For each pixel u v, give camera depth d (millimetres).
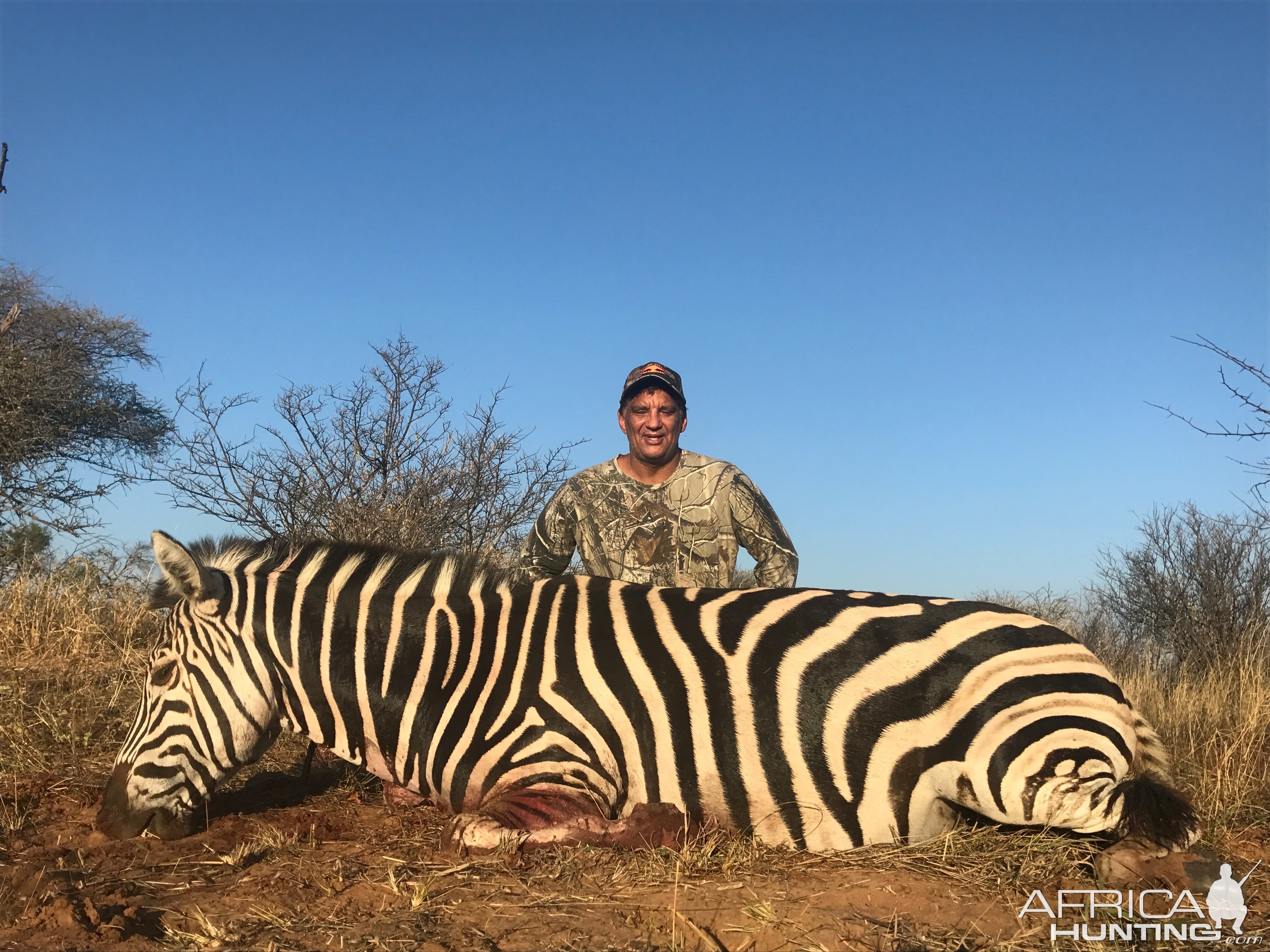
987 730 3211
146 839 3537
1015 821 3182
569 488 5074
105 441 16359
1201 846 3137
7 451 14227
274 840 3459
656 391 4855
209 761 3627
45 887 2912
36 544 12422
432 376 8984
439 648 3623
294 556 3869
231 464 8516
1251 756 4727
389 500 8352
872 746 3299
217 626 3670
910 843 3303
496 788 3369
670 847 3186
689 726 3377
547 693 3441
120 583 7871
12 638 6480
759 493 5051
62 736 4707
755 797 3326
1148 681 6871
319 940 2584
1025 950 2602
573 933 2613
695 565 4914
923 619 3486
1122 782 3135
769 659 3432
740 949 2570
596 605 3662
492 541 8531
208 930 2611
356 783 4375
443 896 2854
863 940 2609
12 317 15133
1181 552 9852
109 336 16469
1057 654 3324
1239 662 7246
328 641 3680
